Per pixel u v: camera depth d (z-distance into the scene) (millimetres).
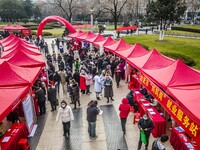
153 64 12547
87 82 13438
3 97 7633
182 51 22984
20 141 8062
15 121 9891
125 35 41125
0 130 8188
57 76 13594
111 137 9039
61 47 27141
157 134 8805
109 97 12852
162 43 28172
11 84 9227
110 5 47906
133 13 59562
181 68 9859
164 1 28109
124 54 16328
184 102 7199
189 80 9367
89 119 8648
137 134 9227
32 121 9852
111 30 52656
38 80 12258
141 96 11266
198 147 6828
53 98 11289
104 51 21609
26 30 41219
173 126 8711
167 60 12867
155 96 9781
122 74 16641
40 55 16406
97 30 52750
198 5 62438
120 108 8891
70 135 9289
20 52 13750
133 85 14383
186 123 6723
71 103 12320
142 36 36500
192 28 43719
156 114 9258
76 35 30344
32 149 8438
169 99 8211
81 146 8508
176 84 9102
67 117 8758
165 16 28781
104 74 12852
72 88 11562
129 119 10453
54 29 62812
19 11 69312
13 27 40250
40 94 10875
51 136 9281
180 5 28781
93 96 13398
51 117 10961
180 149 7652
